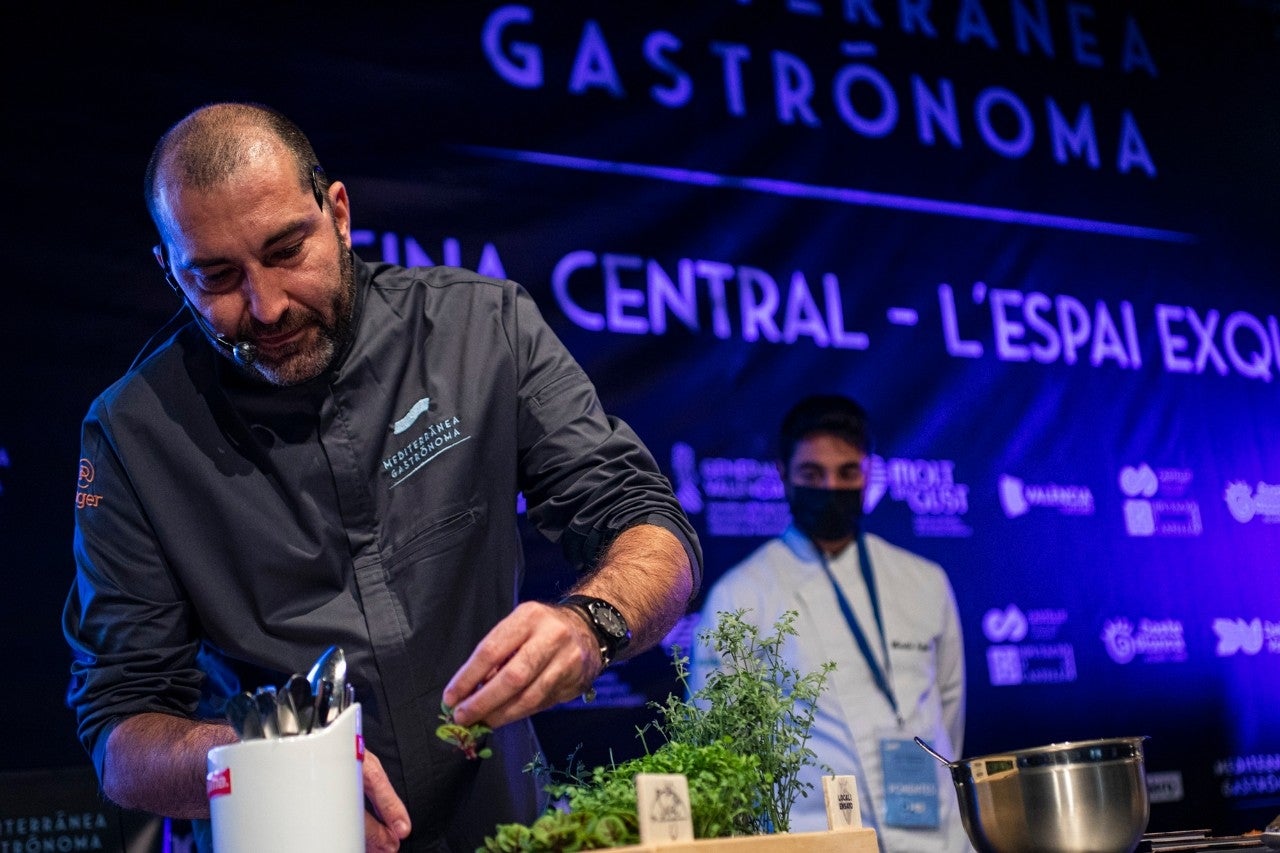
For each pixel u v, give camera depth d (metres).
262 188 1.27
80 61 2.79
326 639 1.42
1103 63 3.92
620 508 1.39
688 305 3.21
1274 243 3.97
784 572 3.11
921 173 3.58
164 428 1.46
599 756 2.83
